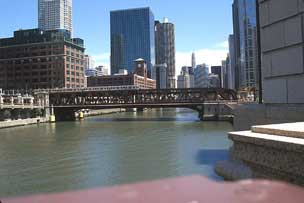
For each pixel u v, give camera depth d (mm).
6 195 21359
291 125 10172
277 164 7957
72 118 122500
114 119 116750
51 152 41531
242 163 9570
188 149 40656
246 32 180500
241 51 189875
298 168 7359
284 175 7746
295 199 3789
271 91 17938
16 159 36688
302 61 15727
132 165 31531
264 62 18484
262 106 16656
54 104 118688
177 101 110938
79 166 31922
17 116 96500
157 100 113188
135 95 115250
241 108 18062
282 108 14844
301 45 15805
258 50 20562
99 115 153625
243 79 186375
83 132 68250
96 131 69938
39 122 106062
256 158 8688
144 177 25891
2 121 86375
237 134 9336
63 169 30672
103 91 117438
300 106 14891
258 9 19531
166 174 26562
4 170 30688
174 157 34906
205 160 31547
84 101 119312
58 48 199625
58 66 199375
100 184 24359
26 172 29656
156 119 111438
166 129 70750
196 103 107000
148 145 45812
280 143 7754
